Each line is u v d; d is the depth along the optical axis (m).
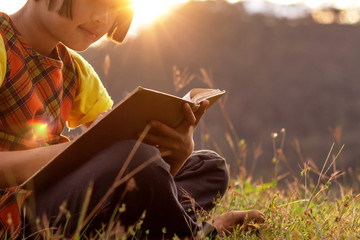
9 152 1.55
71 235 1.57
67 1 1.60
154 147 1.56
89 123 2.04
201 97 1.67
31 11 1.68
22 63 1.66
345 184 2.74
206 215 1.78
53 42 1.73
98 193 1.53
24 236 1.67
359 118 47.34
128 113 1.45
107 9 1.66
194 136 8.69
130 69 47.22
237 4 55.34
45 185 1.61
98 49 47.62
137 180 1.51
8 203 1.65
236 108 47.12
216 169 1.90
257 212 1.80
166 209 1.56
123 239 1.41
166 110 1.52
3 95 1.63
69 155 1.51
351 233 1.70
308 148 42.50
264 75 50.44
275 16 56.31
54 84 1.75
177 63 49.09
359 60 53.75
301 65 52.16
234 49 51.38
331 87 49.84
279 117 48.31
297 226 1.77
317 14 59.81
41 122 1.73
